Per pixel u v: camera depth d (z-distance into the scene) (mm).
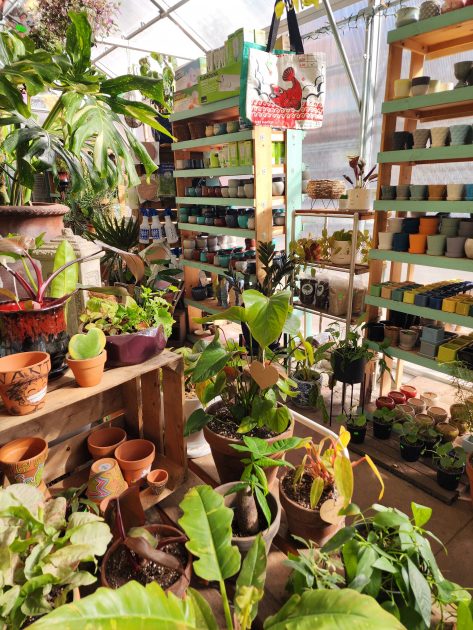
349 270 2748
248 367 1625
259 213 3145
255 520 1257
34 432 1532
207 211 3775
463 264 2170
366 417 2783
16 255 1252
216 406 1719
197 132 3754
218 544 967
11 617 937
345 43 3557
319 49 3762
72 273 1361
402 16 2225
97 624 690
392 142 2393
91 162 2088
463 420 2430
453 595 1126
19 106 1675
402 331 2561
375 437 2607
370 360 2793
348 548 1109
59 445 1609
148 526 1202
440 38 2293
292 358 3443
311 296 3145
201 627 823
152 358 1449
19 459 1320
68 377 1291
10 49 1864
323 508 1309
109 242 3828
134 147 2098
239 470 1528
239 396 1645
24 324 1166
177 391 1528
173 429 1605
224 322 4438
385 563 1048
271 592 1244
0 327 1200
